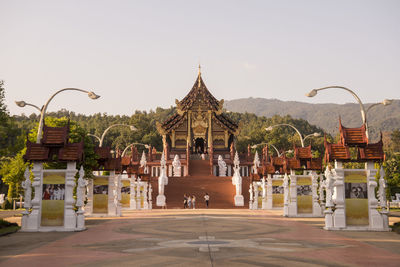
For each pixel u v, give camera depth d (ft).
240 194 190.39
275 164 155.12
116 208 117.80
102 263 41.16
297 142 482.69
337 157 77.41
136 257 44.29
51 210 76.18
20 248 53.21
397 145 608.60
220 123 290.15
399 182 157.38
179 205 187.62
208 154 281.95
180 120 291.38
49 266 40.09
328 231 73.82
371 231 74.49
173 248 50.47
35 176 77.10
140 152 507.71
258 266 38.75
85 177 111.14
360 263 41.16
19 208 180.65
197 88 297.53
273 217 111.24
